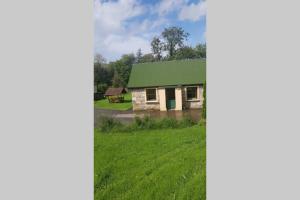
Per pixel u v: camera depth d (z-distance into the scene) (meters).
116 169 8.57
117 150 8.78
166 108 11.22
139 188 8.23
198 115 9.92
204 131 8.97
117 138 8.98
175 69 11.85
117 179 8.46
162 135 9.01
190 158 8.56
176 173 8.31
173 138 8.92
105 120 9.30
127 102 11.02
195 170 8.45
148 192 8.14
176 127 9.21
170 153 8.66
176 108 11.14
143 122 9.30
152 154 8.63
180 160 8.52
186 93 11.31
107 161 8.66
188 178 8.31
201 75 11.36
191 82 11.34
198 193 8.24
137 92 11.58
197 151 8.66
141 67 12.10
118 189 8.34
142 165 8.47
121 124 9.37
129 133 9.12
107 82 9.80
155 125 9.24
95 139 9.02
